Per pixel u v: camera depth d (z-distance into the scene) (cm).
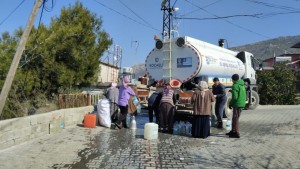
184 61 1229
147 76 1320
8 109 1273
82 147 818
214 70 1311
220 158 731
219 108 1123
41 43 1391
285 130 1090
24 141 856
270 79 2278
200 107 947
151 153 769
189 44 1226
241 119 1355
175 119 1148
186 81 1224
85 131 1027
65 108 1145
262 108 1861
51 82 1500
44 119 941
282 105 2131
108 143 866
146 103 1308
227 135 992
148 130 919
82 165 670
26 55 1364
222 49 1553
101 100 1126
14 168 646
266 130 1090
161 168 655
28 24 859
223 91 1121
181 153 772
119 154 757
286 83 2297
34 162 686
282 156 749
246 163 693
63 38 1455
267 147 838
